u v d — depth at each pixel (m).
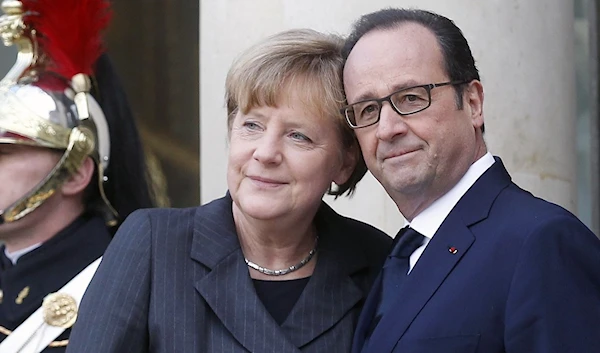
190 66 17.22
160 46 17.39
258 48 7.26
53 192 8.75
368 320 7.16
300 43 7.24
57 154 8.81
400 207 7.26
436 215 7.03
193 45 17.22
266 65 7.14
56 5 9.02
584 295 6.20
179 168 17.09
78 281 8.76
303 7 9.98
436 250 6.79
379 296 7.19
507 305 6.28
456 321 6.43
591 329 6.14
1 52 15.80
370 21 7.20
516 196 6.80
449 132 6.91
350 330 7.43
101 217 9.19
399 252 7.16
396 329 6.67
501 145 9.89
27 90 8.80
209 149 10.81
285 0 10.09
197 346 6.99
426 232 7.04
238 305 7.18
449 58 6.97
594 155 13.32
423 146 6.86
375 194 9.67
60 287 8.79
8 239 8.91
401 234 7.29
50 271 8.80
